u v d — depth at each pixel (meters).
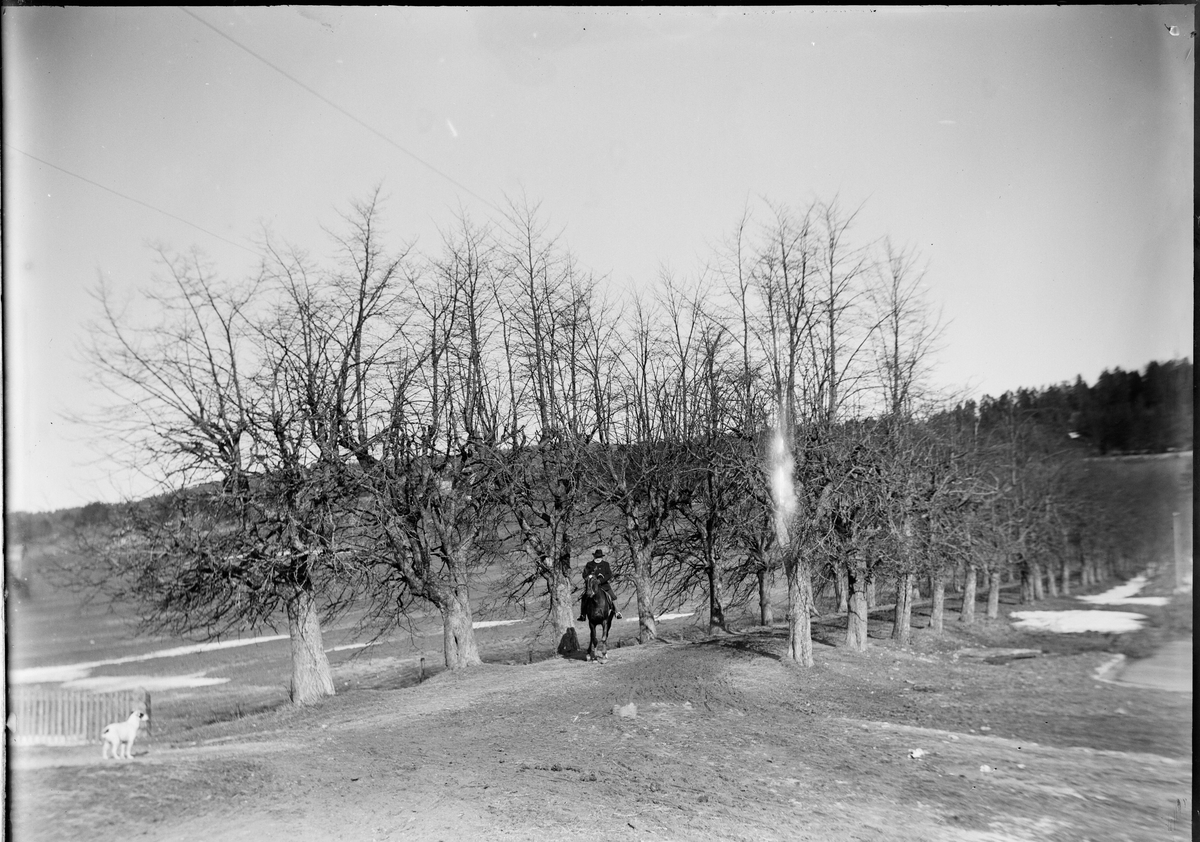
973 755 12.89
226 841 9.14
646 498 29.75
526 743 13.93
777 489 21.78
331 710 19.06
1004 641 22.17
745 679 18.98
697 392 29.41
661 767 12.23
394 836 9.34
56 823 9.71
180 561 18.91
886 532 23.23
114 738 12.91
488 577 31.52
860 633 24.19
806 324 22.45
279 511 20.17
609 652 25.80
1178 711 14.73
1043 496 21.67
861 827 9.58
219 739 16.47
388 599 23.83
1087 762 12.47
